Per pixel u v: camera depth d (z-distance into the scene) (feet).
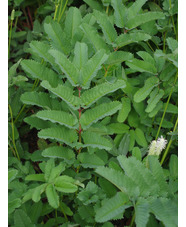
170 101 7.18
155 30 6.87
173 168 5.61
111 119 6.51
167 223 3.55
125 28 5.52
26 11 9.68
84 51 4.93
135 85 6.80
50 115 4.65
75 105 4.76
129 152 6.47
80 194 4.54
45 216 5.93
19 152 6.37
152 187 4.17
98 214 3.63
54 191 4.21
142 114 6.24
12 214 4.74
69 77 4.71
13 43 8.41
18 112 6.90
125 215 5.42
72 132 4.85
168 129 6.80
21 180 5.80
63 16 7.49
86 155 5.09
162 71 5.86
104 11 6.79
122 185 3.94
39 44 5.42
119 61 5.39
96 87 4.69
